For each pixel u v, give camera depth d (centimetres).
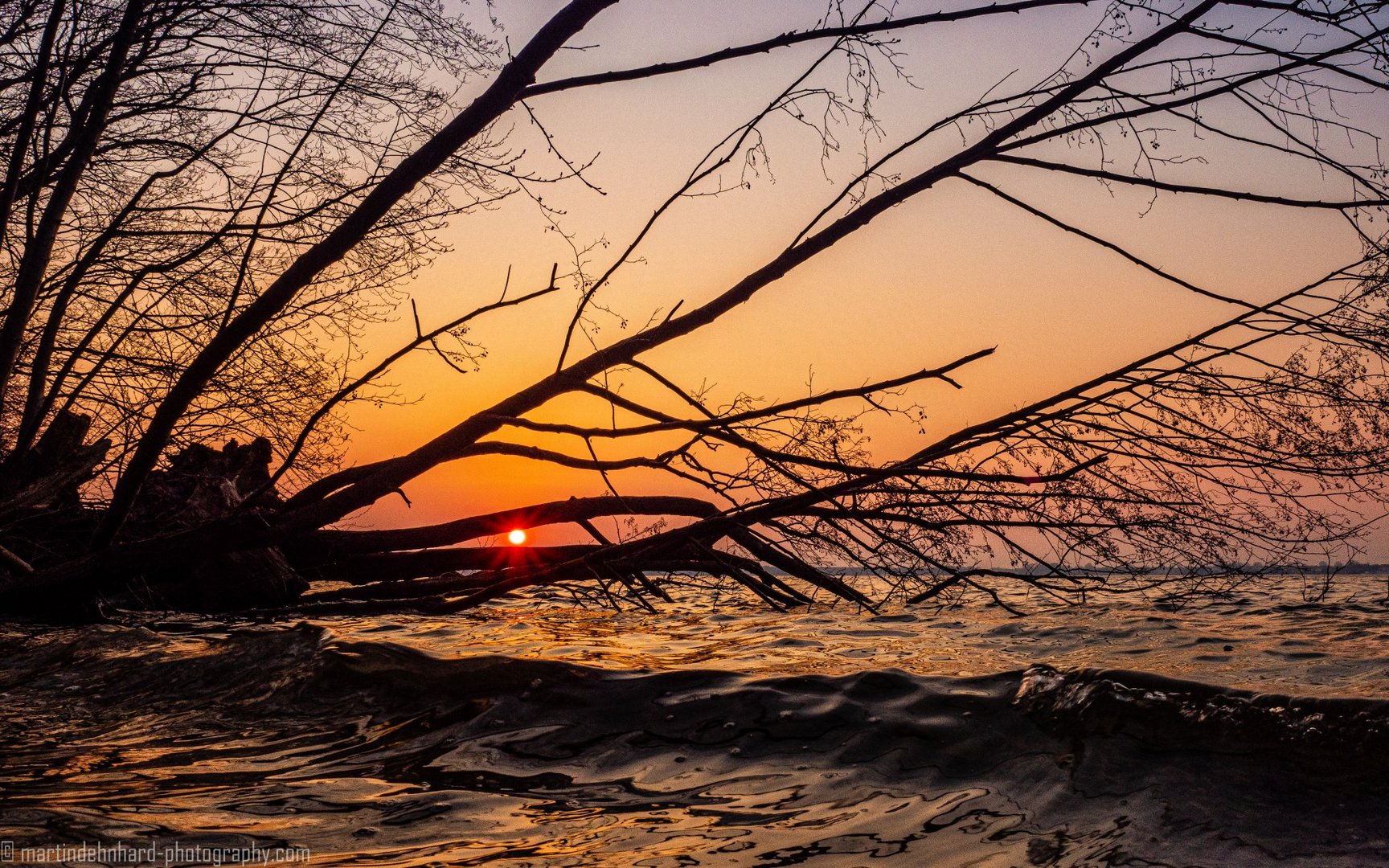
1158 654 438
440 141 506
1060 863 177
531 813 218
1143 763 223
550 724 293
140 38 680
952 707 277
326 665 372
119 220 694
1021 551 558
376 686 346
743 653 457
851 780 234
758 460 573
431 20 709
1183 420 485
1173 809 197
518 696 319
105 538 645
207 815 216
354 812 220
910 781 231
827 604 838
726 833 201
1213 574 561
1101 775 220
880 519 557
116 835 198
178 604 846
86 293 769
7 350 612
